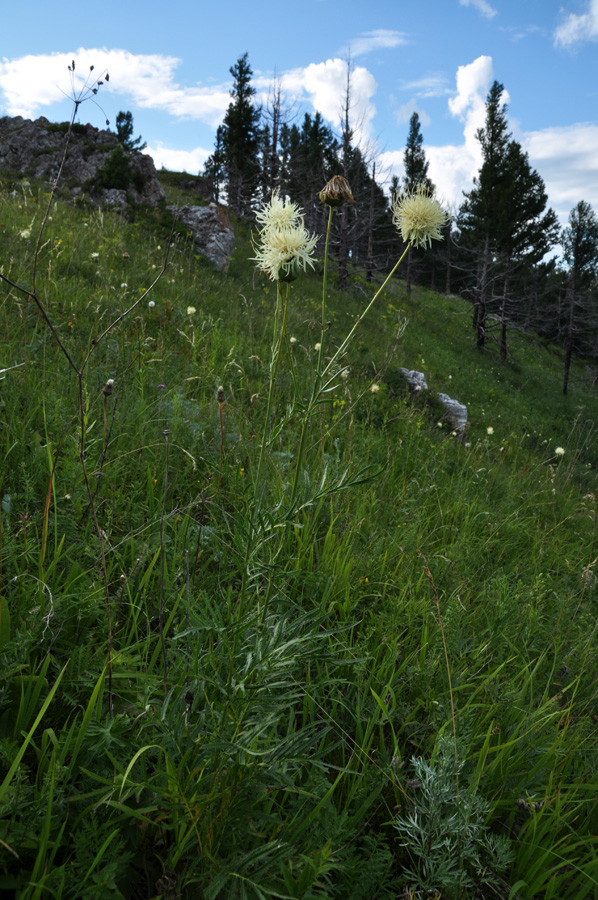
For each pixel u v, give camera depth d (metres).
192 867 1.20
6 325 3.69
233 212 28.92
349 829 1.47
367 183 26.23
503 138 25.27
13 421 2.63
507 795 1.75
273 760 1.29
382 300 24.58
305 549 2.42
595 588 3.42
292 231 1.53
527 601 2.77
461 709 1.82
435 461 4.90
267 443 1.57
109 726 1.33
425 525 3.45
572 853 1.62
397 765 1.63
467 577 2.93
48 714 1.45
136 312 5.52
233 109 34.22
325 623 2.17
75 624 1.75
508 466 6.77
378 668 2.07
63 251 6.85
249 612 1.63
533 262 27.03
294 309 10.88
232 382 4.50
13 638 1.50
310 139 41.22
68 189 13.85
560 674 2.34
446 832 1.51
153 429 3.07
